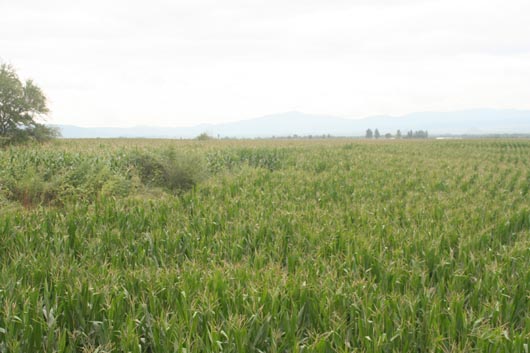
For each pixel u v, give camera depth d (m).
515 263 7.35
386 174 21.14
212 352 4.55
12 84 39.62
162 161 20.66
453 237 8.98
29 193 16.53
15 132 40.38
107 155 23.48
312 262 7.55
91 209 11.35
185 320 5.07
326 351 4.82
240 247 8.33
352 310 5.37
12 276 6.21
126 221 10.47
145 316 5.23
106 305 5.39
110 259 8.14
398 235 9.06
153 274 6.42
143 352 4.99
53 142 45.53
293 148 41.31
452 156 37.16
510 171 23.89
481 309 5.70
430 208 12.30
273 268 6.78
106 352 4.66
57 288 5.87
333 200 14.52
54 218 10.34
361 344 4.88
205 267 7.22
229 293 5.73
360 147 49.56
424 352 4.86
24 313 4.99
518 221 10.51
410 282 6.49
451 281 6.88
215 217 10.73
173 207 12.20
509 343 4.73
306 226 9.64
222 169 24.44
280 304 5.53
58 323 5.39
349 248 7.82
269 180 18.62
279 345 4.92
